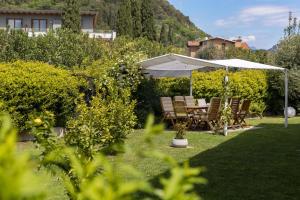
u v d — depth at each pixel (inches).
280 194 245.3
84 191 39.4
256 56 1269.7
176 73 681.6
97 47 870.4
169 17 3245.6
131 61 490.0
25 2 2316.7
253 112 762.2
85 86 494.9
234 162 342.6
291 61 821.9
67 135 220.5
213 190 251.8
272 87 811.4
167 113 605.3
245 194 243.9
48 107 450.6
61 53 782.5
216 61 592.1
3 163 32.7
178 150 410.6
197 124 598.5
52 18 1711.4
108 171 48.2
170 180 40.5
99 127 334.6
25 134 445.4
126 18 1934.1
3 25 1686.8
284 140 471.2
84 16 1781.5
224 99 556.7
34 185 32.3
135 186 38.7
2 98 413.7
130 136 493.0
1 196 30.9
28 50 760.3
